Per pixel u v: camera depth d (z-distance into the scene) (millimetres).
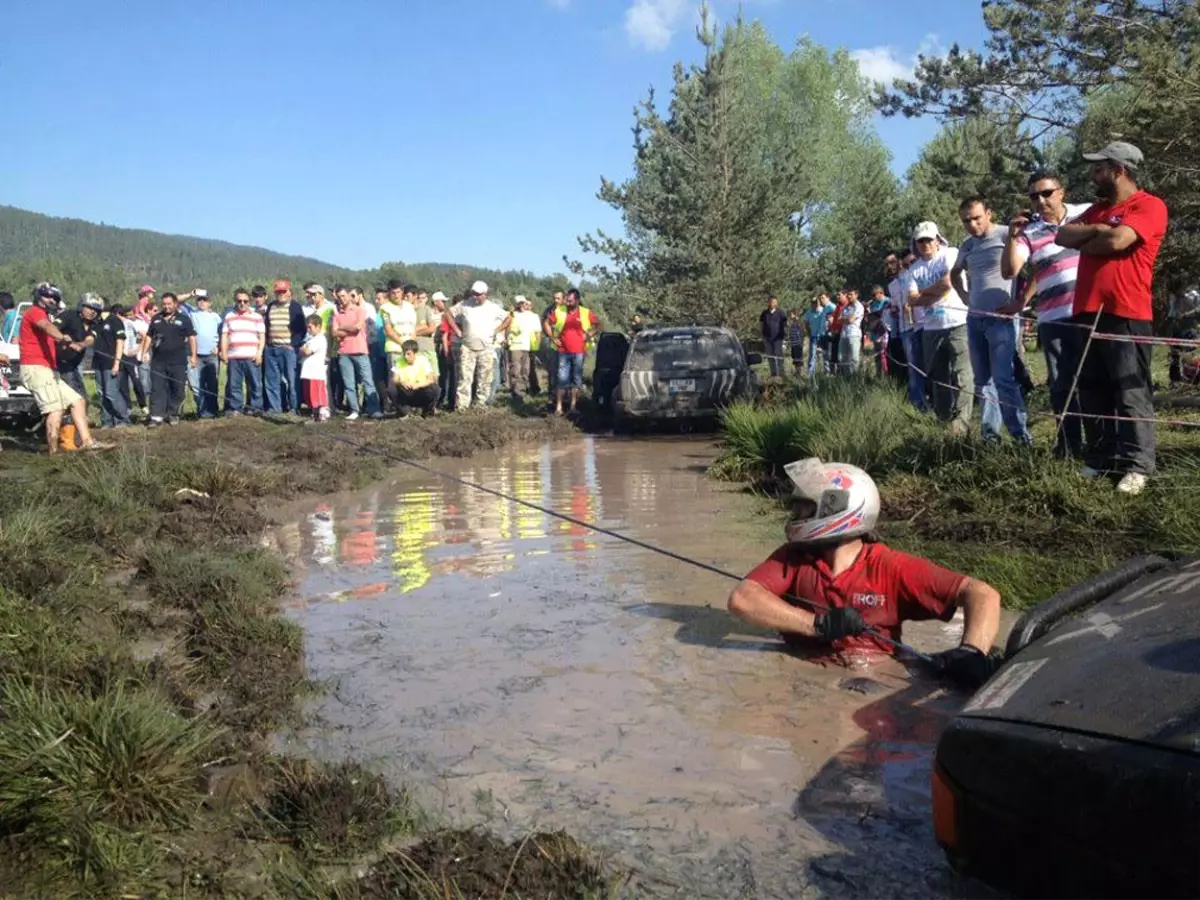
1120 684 2684
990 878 2701
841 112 47062
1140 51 12477
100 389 16344
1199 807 2248
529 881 2939
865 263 35938
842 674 4586
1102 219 7109
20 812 3223
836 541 4785
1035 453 8023
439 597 6012
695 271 24672
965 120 18359
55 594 5379
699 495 9625
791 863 3039
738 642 5043
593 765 3727
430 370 17297
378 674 4703
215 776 3518
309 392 16703
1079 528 6719
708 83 24859
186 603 5730
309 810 3324
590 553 7078
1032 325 10047
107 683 4008
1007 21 16500
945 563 6270
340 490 10273
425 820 3352
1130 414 7184
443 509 9102
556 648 5012
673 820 3312
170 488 9125
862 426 10031
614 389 16703
